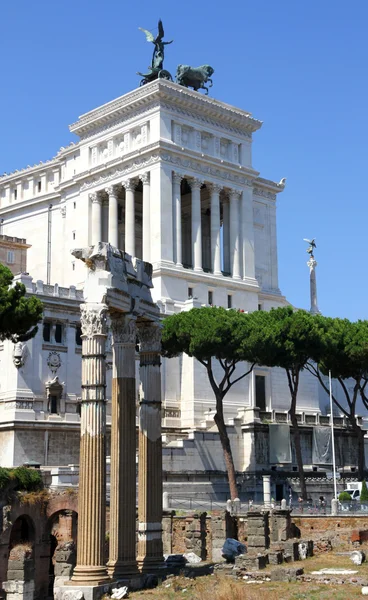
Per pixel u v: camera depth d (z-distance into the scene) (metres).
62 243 146.50
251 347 86.19
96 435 40.34
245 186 142.88
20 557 59.53
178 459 92.44
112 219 135.00
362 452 92.06
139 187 138.75
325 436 108.31
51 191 151.62
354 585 42.16
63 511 63.53
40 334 94.94
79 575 39.31
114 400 44.12
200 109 137.00
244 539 62.84
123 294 43.38
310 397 127.50
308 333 88.12
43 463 90.44
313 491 95.56
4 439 90.12
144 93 132.38
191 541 62.25
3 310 63.69
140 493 46.03
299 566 49.84
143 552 45.19
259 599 37.62
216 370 112.62
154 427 46.47
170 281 126.44
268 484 85.31
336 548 58.72
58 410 94.62
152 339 47.38
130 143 135.50
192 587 42.00
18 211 155.88
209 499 89.88
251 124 145.00
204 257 146.00
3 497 60.75
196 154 134.12
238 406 114.62
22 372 92.38
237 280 137.50
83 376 41.12
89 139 141.50
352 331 92.25
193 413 108.06
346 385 134.75
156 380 47.12
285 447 102.12
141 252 144.75
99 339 41.22
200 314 89.25
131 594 39.59
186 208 145.75
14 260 131.88
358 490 88.00
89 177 139.25
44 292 97.06
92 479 40.00
